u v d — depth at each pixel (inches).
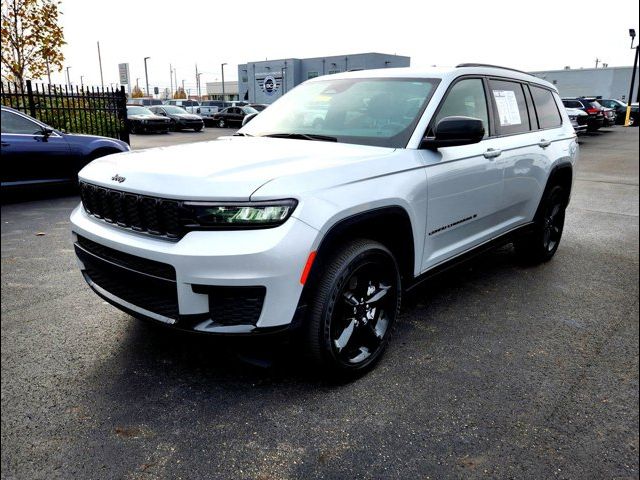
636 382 115.1
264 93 2755.9
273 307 93.1
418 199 119.6
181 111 1170.0
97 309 148.8
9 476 83.2
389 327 120.1
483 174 144.6
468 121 115.5
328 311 101.3
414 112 130.6
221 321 94.5
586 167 522.9
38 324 138.4
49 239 227.0
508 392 110.0
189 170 99.3
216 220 91.3
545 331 140.3
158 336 131.9
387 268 115.2
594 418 101.7
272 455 89.5
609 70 2030.0
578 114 895.1
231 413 100.7
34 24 550.9
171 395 106.3
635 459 90.4
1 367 115.7
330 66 2573.8
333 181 101.6
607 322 146.9
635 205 330.0
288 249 91.6
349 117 137.9
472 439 94.7
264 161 105.0
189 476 84.4
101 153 346.0
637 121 1256.8
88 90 489.1
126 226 104.0
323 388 109.8
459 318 147.6
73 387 108.4
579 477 85.9
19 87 552.7
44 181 321.7
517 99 173.5
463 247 145.5
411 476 85.3
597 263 203.8
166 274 95.1
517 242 196.2
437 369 118.8
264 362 100.7
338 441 93.4
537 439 95.1
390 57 2549.2
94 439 92.6
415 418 100.3
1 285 168.4
